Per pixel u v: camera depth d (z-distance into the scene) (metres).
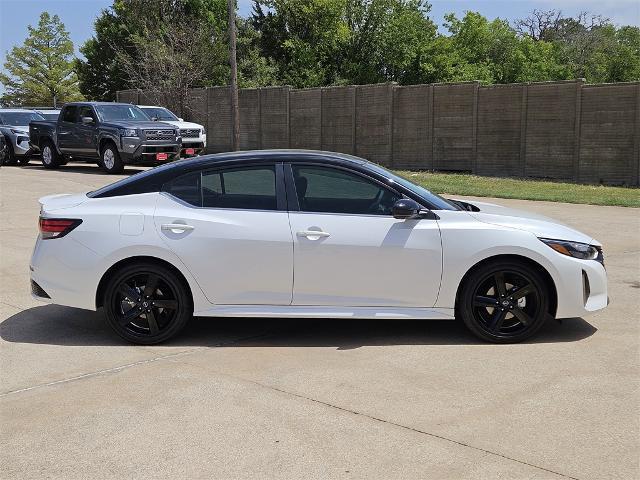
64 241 5.48
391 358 5.16
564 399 4.34
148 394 4.50
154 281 5.46
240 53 44.12
